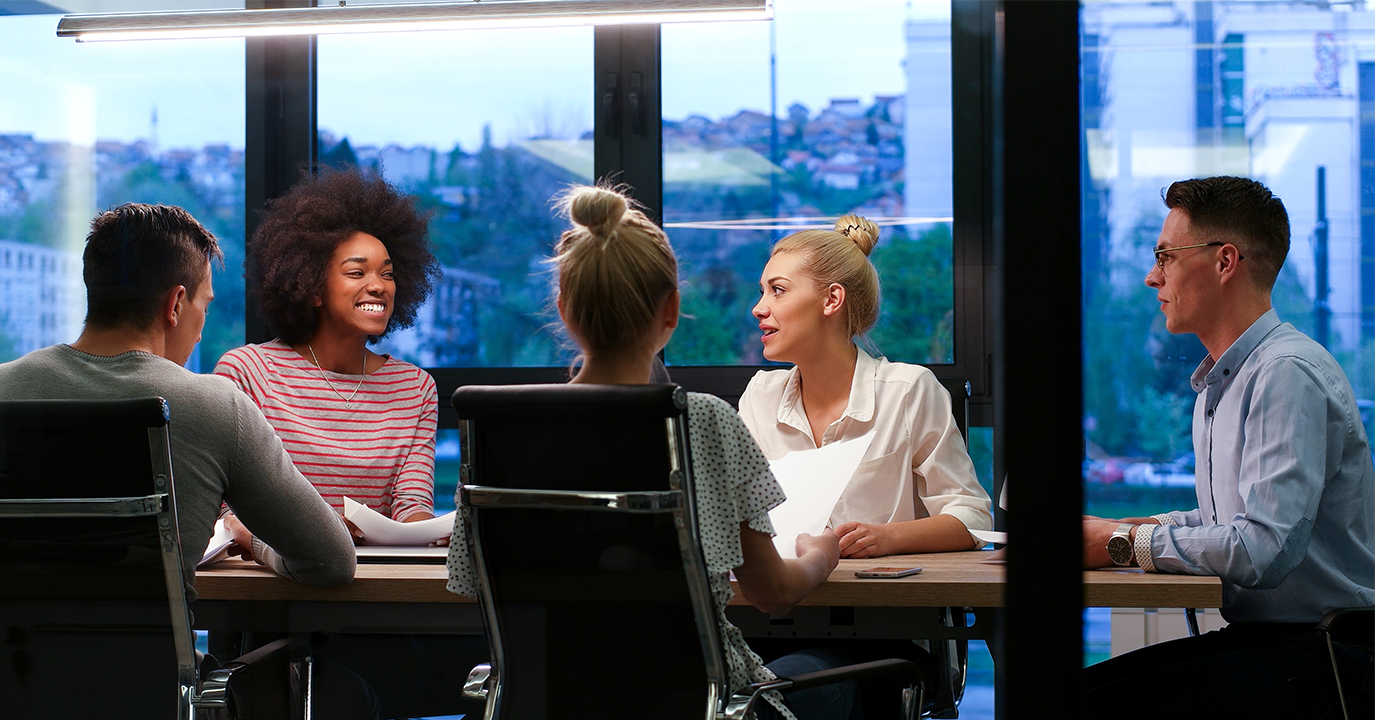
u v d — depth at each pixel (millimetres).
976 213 2590
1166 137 1587
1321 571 1443
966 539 1604
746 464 1178
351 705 1579
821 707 1329
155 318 1398
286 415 2055
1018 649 1008
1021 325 1008
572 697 1133
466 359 2744
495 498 1138
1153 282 1557
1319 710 1353
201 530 1316
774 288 1892
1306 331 1631
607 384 1104
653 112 2691
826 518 1386
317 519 1361
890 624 1346
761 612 1371
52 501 1236
